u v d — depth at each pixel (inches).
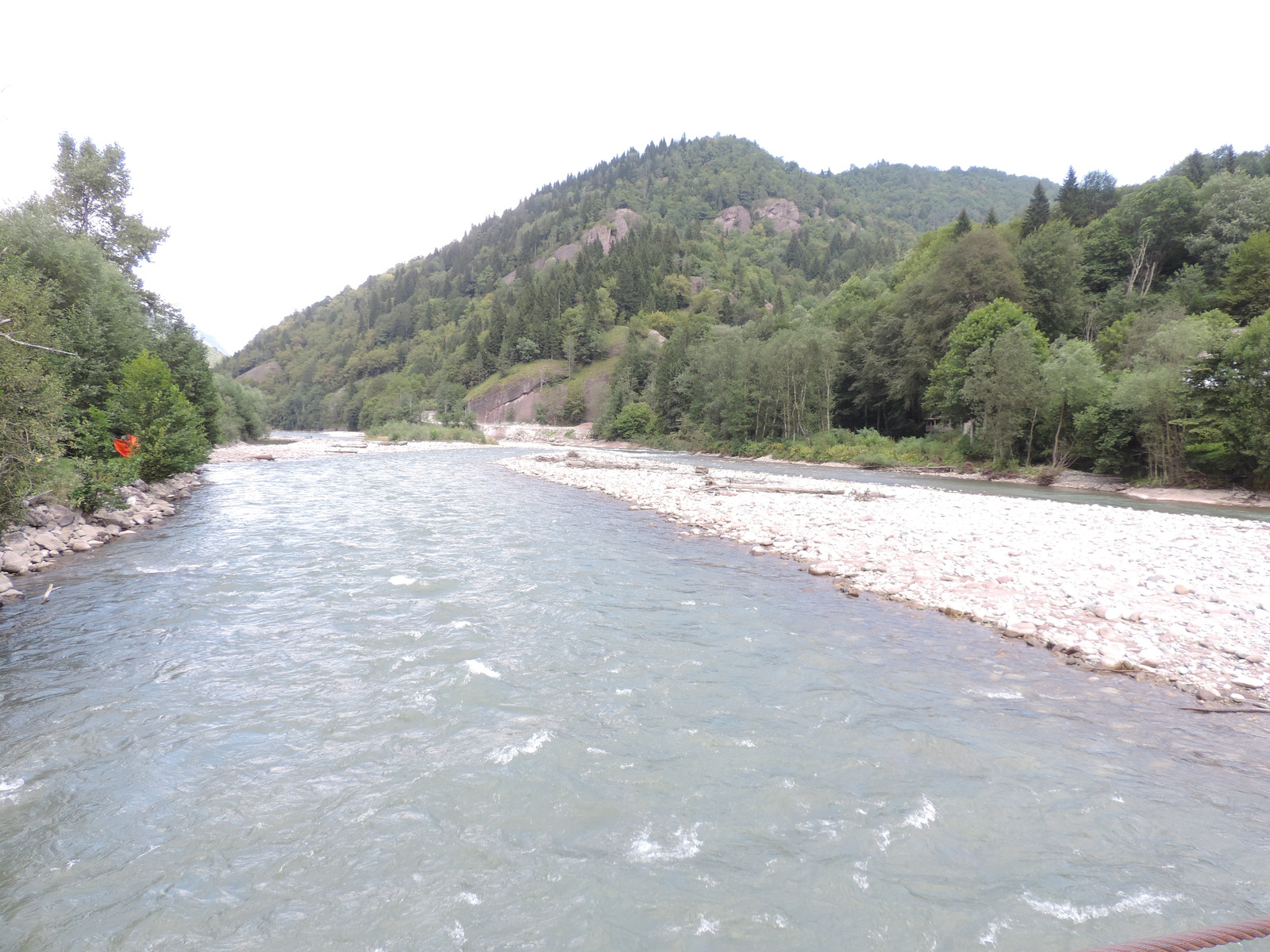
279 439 3922.2
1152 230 2304.4
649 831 201.8
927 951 154.0
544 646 360.2
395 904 169.5
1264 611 417.4
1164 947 128.3
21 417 464.8
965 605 439.5
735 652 356.2
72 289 1111.0
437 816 207.5
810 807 214.5
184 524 759.7
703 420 3061.0
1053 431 1617.9
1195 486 1272.1
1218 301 1871.3
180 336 1561.3
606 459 2003.0
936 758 246.7
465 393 5457.7
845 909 169.0
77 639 364.5
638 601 453.1
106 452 887.1
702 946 156.1
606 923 163.5
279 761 238.5
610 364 5147.6
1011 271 2015.3
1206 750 255.0
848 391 2583.7
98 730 260.5
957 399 1819.6
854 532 685.3
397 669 324.5
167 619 401.1
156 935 157.4
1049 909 168.4
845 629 397.7
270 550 606.5
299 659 336.2
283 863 184.5
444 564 551.2
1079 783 230.5
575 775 231.5
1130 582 489.1
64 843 191.6
